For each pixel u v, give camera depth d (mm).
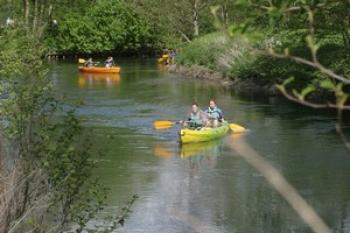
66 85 43656
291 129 27438
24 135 9742
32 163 9430
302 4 3887
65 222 9781
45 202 9391
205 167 21578
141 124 29266
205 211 16672
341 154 22578
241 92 39656
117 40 73500
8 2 28781
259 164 2859
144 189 18531
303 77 17656
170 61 58938
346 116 29719
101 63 65188
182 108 33969
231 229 15312
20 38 12180
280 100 35844
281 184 2832
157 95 38781
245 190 18547
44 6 35688
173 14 63438
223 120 27812
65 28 71500
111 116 31203
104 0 73812
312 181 19391
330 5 3934
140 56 75000
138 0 70438
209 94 39031
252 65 40938
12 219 8625
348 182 19109
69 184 9664
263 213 16484
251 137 26094
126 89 41719
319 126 27734
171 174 20453
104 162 21750
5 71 10688
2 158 9555
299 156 22531
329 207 16906
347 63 23078
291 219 15953
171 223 15508
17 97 10062
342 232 15117
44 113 10445
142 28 74188
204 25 61906
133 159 22422
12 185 8750
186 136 25328
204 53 49312
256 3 3818
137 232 14883
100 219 15133
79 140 11727
